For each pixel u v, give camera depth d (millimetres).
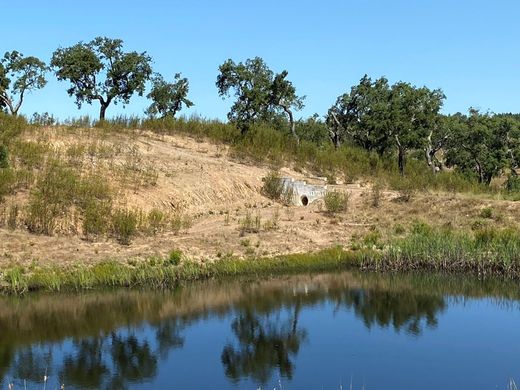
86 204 25812
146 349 15250
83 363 14250
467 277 23438
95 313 18062
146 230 25656
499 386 13047
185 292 20609
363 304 19656
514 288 21906
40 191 25797
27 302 18812
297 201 34281
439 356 14953
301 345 15719
